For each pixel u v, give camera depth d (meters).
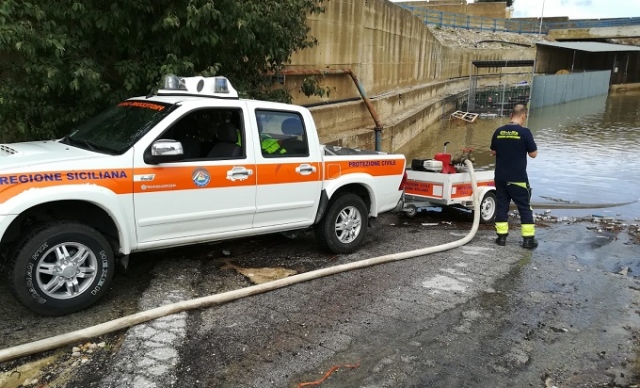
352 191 6.55
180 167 4.74
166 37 6.87
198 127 5.53
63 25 6.23
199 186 4.88
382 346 4.22
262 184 5.37
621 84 52.34
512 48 44.81
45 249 4.07
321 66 13.70
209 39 6.75
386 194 6.80
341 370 3.85
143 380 3.54
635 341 4.58
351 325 4.54
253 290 5.00
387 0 19.30
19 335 3.99
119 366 3.68
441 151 18.61
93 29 6.59
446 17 49.78
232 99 5.38
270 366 3.84
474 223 7.84
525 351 4.29
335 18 14.18
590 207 10.68
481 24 52.06
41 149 4.67
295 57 12.23
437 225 8.58
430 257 6.55
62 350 3.85
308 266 5.95
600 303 5.36
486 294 5.41
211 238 5.16
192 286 5.14
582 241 7.80
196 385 3.55
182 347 3.99
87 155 4.43
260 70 8.62
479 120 28.02
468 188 8.50
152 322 4.30
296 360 3.94
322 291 5.22
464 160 8.47
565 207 10.63
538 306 5.18
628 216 9.97
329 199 6.09
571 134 22.64
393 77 21.77
